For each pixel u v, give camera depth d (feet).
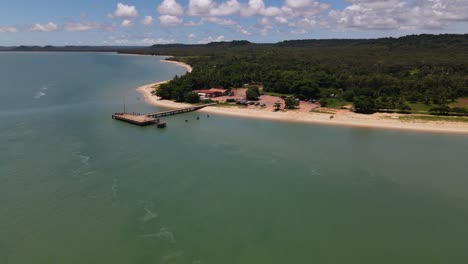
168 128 402.31
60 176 249.55
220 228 192.34
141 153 304.50
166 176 256.11
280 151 320.91
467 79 606.96
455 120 440.86
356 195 233.76
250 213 208.13
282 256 170.40
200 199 223.30
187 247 175.63
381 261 168.45
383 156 312.09
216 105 547.49
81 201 216.33
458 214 212.23
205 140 351.87
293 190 239.09
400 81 622.95
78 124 400.06
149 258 167.12
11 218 195.72
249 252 172.86
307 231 191.42
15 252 168.66
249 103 547.49
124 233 185.78
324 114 480.23
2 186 231.30
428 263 167.53
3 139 328.08
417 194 237.25
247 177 258.37
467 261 169.17
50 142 324.80
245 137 367.25
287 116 473.26
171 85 609.42
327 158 304.09
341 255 172.14
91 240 179.42
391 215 209.26
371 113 482.28
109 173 258.16
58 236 181.57
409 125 423.64
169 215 203.92
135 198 221.87
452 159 306.55
